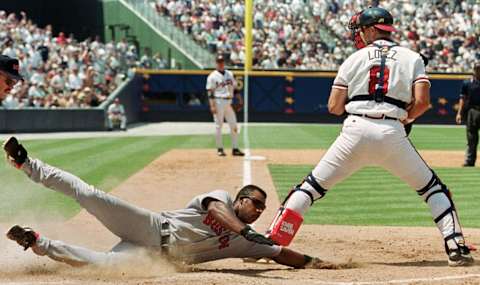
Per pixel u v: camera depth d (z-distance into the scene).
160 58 128.25
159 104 122.25
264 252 20.89
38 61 101.94
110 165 52.31
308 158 59.41
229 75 59.75
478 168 53.34
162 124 117.81
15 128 89.62
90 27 140.25
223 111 59.88
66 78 103.62
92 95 101.38
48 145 70.25
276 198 37.41
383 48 21.52
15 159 18.98
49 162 53.78
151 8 133.88
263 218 31.48
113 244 25.08
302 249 25.14
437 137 90.56
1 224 28.73
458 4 139.38
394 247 25.67
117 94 104.44
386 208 35.25
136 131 99.00
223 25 132.00
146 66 125.50
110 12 138.00
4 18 113.81
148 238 19.84
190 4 133.88
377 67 21.22
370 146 21.14
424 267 21.33
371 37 22.36
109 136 86.69
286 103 121.56
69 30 142.50
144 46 134.00
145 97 122.12
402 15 136.50
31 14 141.12
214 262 22.70
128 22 135.75
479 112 53.41
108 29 138.50
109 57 117.50
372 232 28.86
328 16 134.00
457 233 21.44
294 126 113.06
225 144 75.19
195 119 122.50
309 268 21.34
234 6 133.75
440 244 26.28
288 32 131.38
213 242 20.34
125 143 74.94
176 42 130.25
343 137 21.55
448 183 45.03
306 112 121.81
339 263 21.78
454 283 18.34
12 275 19.08
